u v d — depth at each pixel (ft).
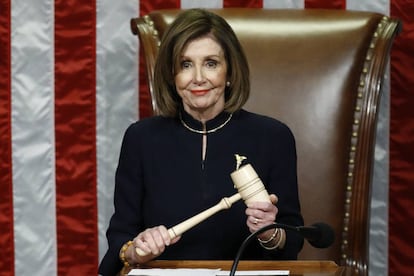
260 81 29.25
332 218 28.96
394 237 33.17
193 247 24.66
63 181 33.50
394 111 32.76
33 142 33.42
